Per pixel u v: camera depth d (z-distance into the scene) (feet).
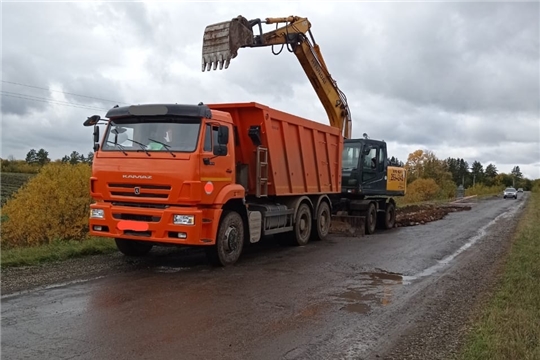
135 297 21.48
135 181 27.45
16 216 62.44
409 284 26.89
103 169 28.40
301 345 16.52
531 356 15.12
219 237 29.09
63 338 15.99
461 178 444.14
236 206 31.65
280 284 25.48
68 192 61.82
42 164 73.31
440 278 28.81
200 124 27.58
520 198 216.95
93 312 18.93
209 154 27.68
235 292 23.29
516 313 19.98
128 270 27.27
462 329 18.88
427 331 18.58
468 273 30.53
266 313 20.06
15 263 26.91
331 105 54.03
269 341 16.74
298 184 40.47
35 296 20.89
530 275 28.48
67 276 24.98
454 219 76.07
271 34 48.01
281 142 37.40
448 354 16.11
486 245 44.27
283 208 37.68
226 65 41.86
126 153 27.94
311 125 41.96
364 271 30.22
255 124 34.71
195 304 20.84
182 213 26.68
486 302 22.85
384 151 56.34
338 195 53.72
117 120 29.01
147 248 32.60
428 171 255.91
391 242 44.98
